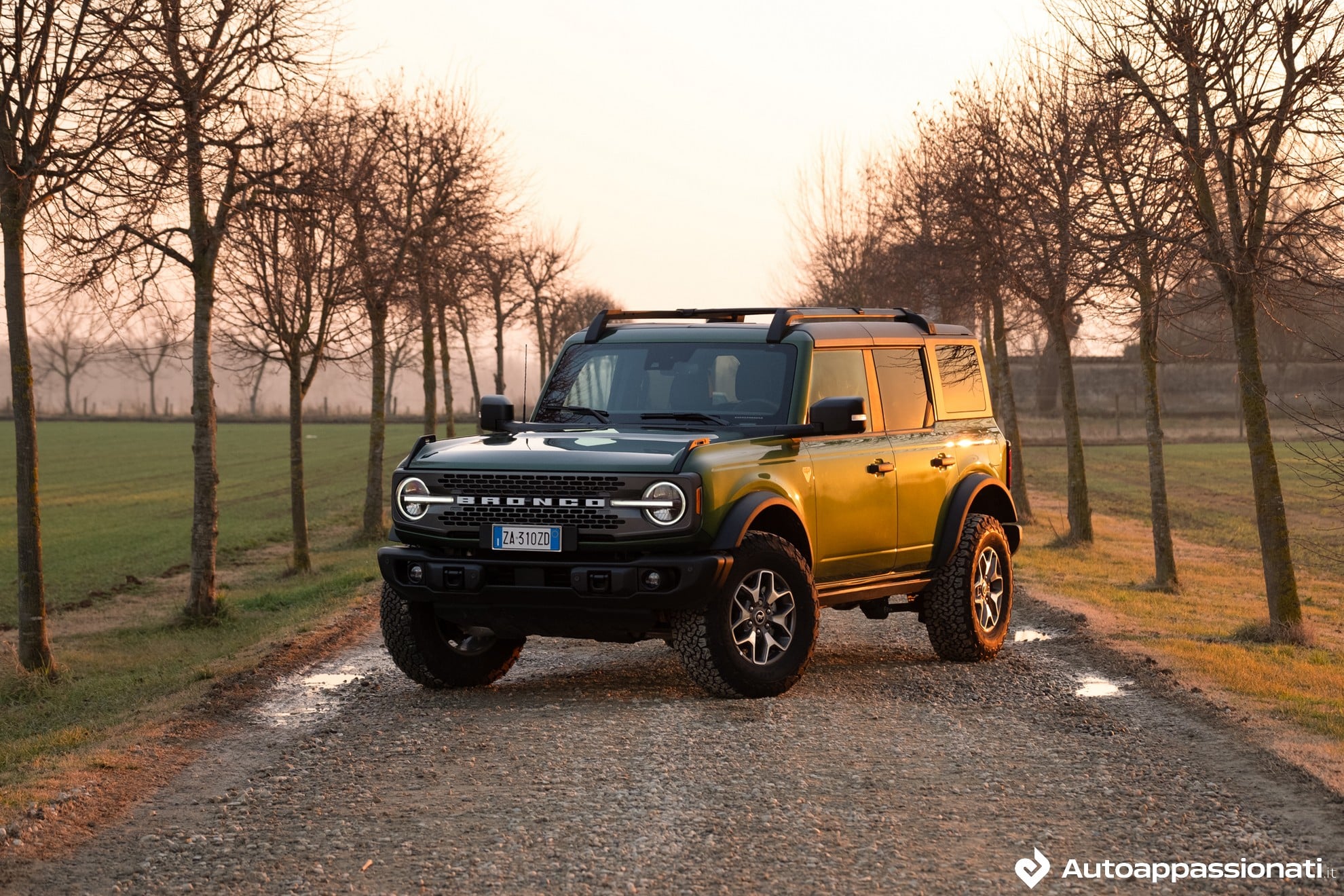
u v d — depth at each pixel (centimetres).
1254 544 2650
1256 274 1236
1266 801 618
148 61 1247
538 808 613
